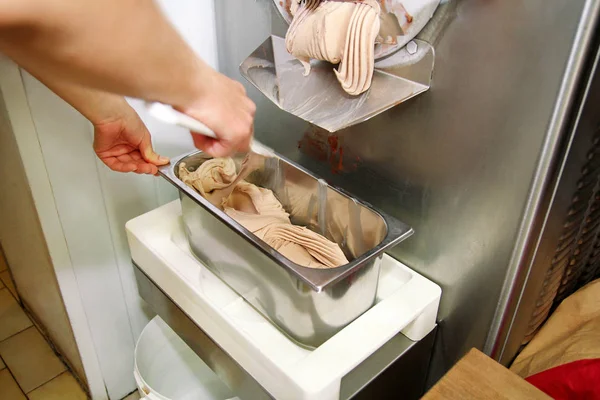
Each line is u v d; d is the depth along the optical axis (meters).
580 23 0.49
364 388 0.70
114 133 0.65
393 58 0.66
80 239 0.94
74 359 1.19
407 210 0.75
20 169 0.85
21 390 1.23
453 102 0.62
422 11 0.60
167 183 1.02
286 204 0.89
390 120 0.71
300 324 0.67
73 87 0.53
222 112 0.49
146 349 1.03
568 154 0.56
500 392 0.55
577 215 0.66
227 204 0.88
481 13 0.56
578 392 0.63
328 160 0.84
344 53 0.66
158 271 0.83
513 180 0.60
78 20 0.31
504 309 0.68
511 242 0.63
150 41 0.36
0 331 1.38
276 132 0.91
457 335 0.77
